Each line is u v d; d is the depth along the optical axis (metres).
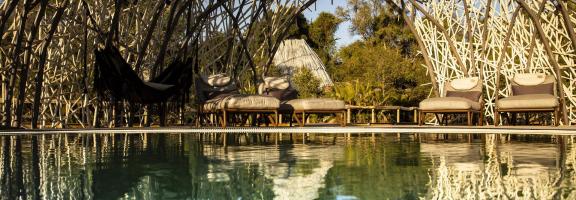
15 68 8.01
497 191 1.84
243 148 3.96
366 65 20.81
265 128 7.51
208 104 8.86
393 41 28.61
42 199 1.77
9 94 8.05
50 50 9.52
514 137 5.34
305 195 1.82
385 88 17.52
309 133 6.54
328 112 8.73
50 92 10.29
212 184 2.11
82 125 9.76
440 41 9.55
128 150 3.84
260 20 10.91
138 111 10.41
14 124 9.38
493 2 9.29
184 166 2.75
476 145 4.14
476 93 8.61
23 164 2.88
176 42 10.55
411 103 15.38
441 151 3.55
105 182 2.19
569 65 8.91
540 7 8.62
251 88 11.96
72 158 3.23
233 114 9.59
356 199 1.72
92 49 9.44
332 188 1.95
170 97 8.52
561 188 1.89
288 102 8.73
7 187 2.05
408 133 6.36
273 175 2.34
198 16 9.68
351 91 14.10
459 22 9.53
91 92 9.81
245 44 9.97
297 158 3.09
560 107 8.53
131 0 9.47
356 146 4.09
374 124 11.84
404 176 2.25
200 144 4.47
